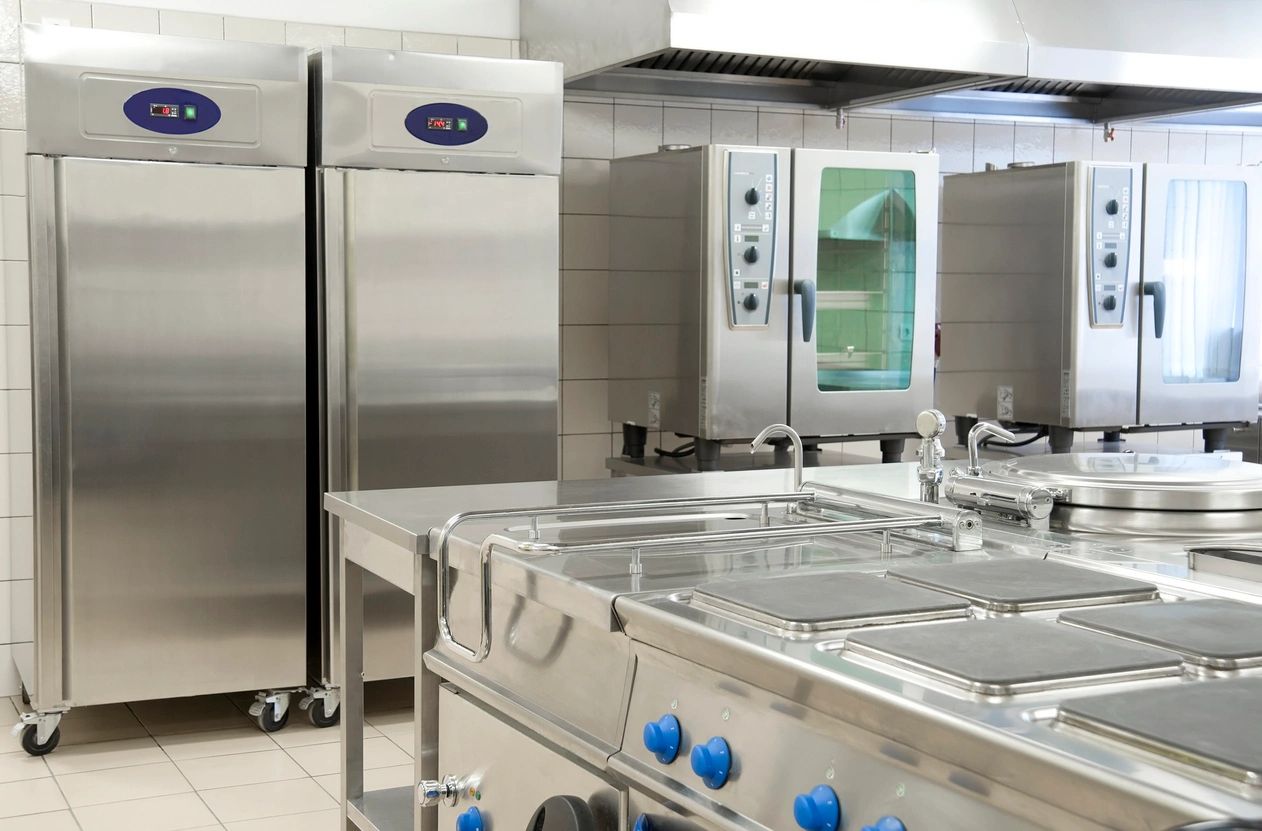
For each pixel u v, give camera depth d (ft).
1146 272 13.50
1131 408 13.62
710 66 13.16
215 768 10.69
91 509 10.84
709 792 4.36
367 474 11.57
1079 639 3.95
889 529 5.58
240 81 10.94
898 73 13.21
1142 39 12.46
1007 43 11.82
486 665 6.01
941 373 15.17
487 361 11.90
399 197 11.46
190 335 11.00
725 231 12.07
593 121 13.98
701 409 12.26
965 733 3.26
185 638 11.25
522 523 6.43
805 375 12.48
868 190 12.69
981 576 4.91
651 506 6.16
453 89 11.54
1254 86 12.93
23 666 12.17
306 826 9.47
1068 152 16.11
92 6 12.25
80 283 10.62
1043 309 13.67
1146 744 3.04
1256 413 14.23
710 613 4.47
